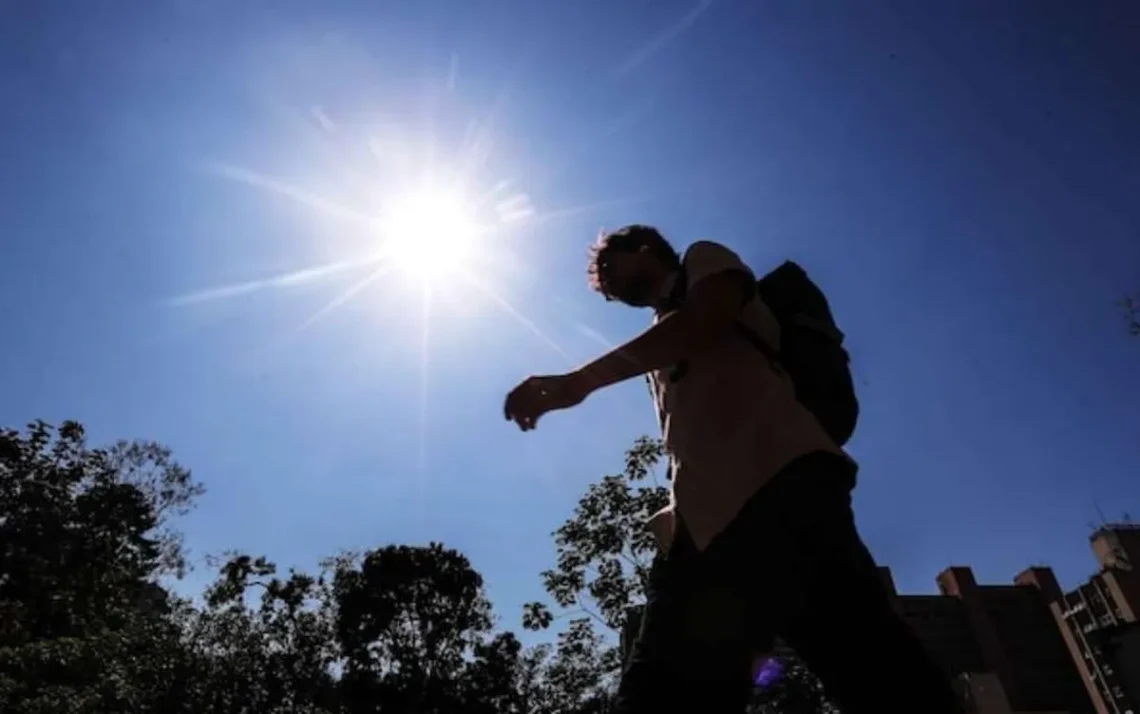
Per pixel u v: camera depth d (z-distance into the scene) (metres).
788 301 1.51
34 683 17.20
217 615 26.16
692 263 1.40
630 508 13.17
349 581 33.56
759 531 1.20
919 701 1.27
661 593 1.28
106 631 21.50
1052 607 54.66
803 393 1.39
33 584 27.02
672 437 1.42
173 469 33.72
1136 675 21.64
